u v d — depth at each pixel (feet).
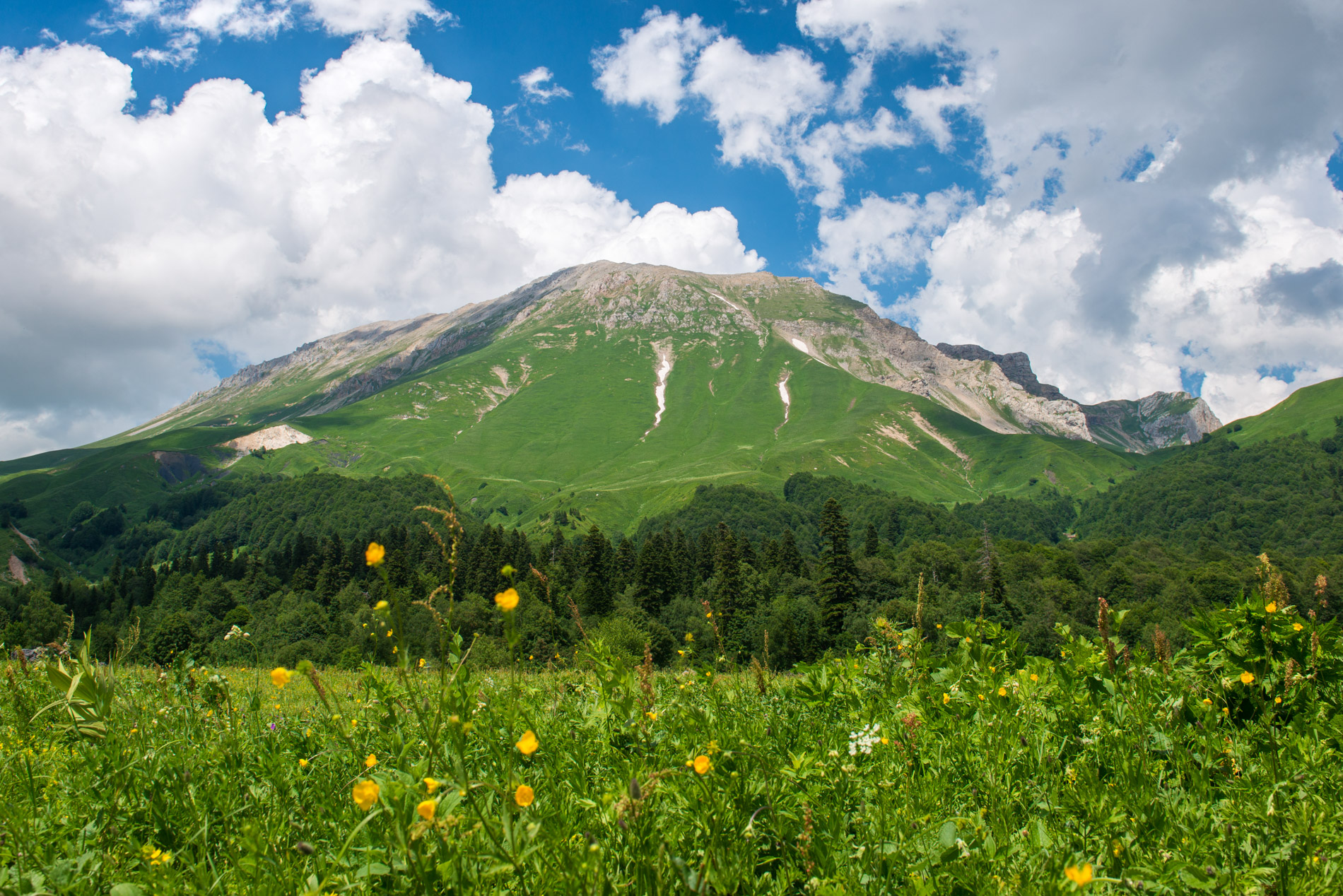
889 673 22.98
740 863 10.12
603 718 17.40
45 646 23.20
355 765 15.20
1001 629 23.73
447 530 12.63
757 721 19.90
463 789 9.21
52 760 16.46
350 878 9.38
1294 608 18.93
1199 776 14.03
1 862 11.02
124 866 11.16
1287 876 10.14
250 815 12.85
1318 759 14.48
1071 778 14.19
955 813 13.02
